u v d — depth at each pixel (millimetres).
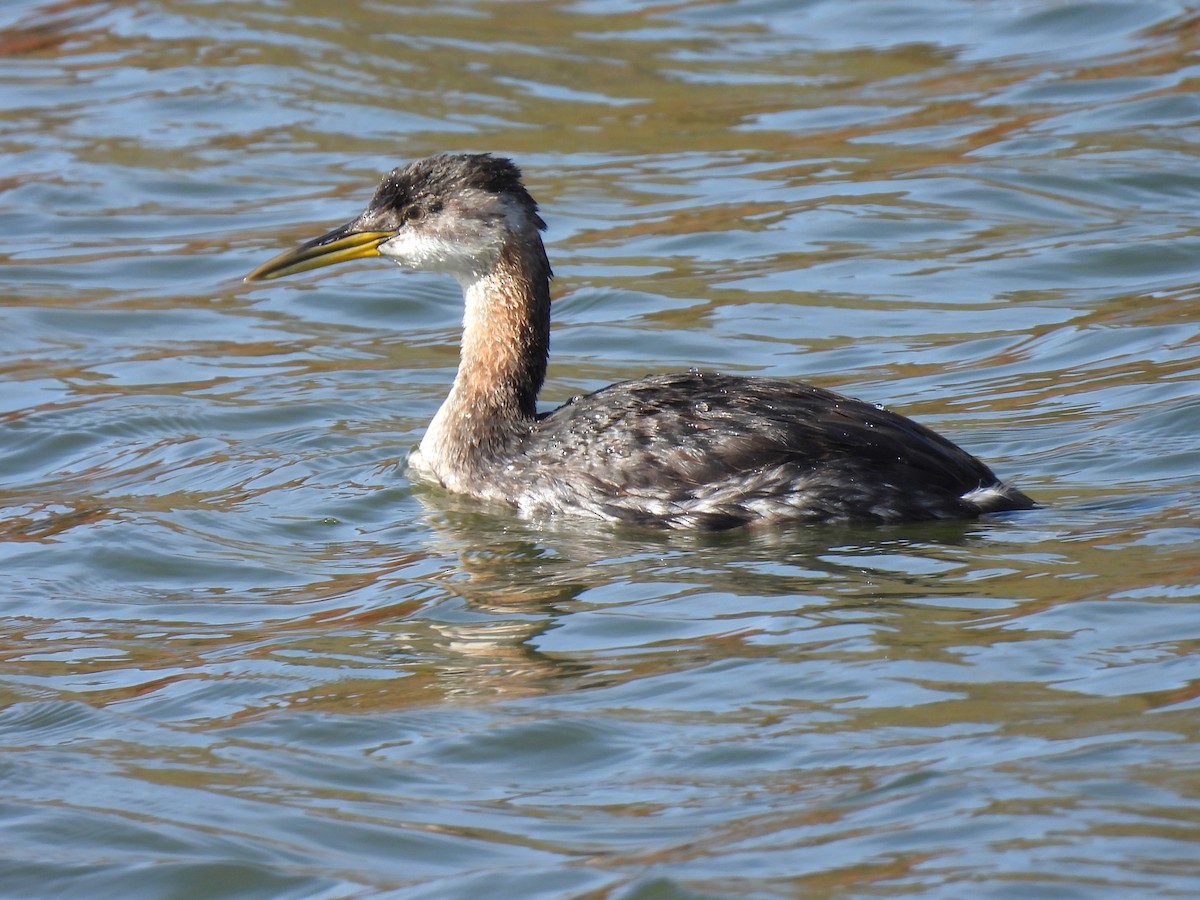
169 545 13289
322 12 29891
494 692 10211
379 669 10703
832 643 10414
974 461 13047
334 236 15172
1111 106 24328
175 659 11102
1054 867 7660
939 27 28188
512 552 12727
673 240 21000
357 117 25484
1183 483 13203
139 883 8281
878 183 22375
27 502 14508
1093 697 9375
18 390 17469
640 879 7918
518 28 28953
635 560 12320
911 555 11883
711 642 10648
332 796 9031
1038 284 19188
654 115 25281
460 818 8703
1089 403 15430
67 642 11508
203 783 9258
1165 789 8273
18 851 8609
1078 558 11586
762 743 9219
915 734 9133
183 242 21766
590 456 13375
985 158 22922
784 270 19953
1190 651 9867
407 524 13578
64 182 23594
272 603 12078
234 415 16594
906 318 18484
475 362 14469
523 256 14508
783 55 27438
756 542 12461
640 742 9383
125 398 17125
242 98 26297
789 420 12859
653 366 17578
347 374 17844
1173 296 18438
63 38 29328
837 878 7754
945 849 7902
